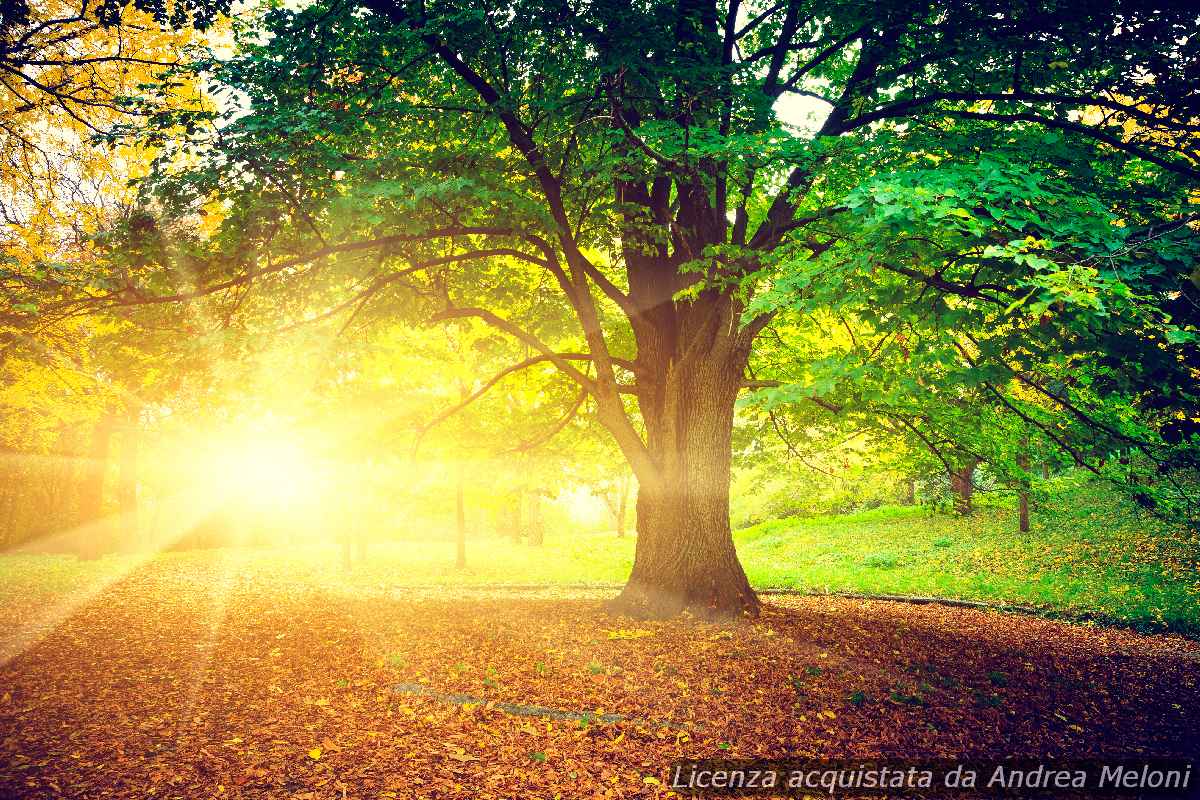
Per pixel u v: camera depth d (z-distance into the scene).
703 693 6.44
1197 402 5.66
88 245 10.22
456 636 8.50
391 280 8.63
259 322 8.77
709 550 9.34
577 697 6.30
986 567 15.99
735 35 9.16
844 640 8.30
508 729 5.58
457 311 9.49
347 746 5.24
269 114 6.94
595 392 9.57
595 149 8.37
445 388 15.78
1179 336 4.64
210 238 7.91
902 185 5.32
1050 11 7.14
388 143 8.01
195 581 15.62
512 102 8.01
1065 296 4.32
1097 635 9.80
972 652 8.19
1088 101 7.41
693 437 9.45
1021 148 6.71
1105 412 8.91
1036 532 17.81
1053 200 5.25
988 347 5.90
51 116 9.92
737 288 8.51
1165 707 6.66
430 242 9.14
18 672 7.14
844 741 5.52
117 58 8.78
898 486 17.55
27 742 5.27
